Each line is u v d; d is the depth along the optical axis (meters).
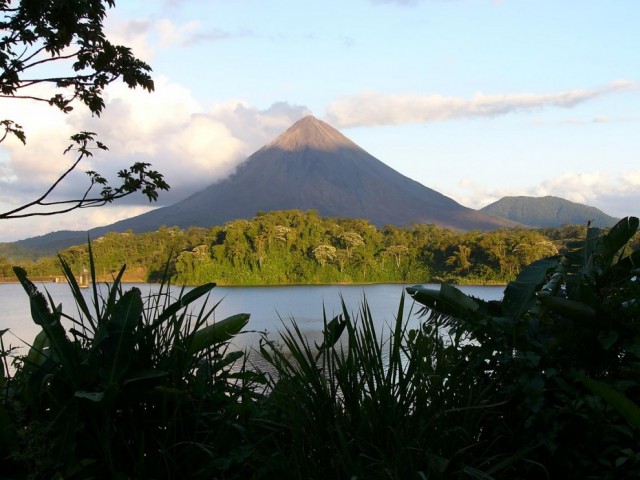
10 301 45.19
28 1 4.56
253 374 2.54
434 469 1.92
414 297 2.72
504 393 2.33
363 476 1.91
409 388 2.19
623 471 2.12
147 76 5.38
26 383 2.22
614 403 1.96
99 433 2.08
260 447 2.22
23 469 2.04
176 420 2.17
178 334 2.33
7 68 4.71
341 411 2.14
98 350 2.15
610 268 2.72
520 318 2.58
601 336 2.35
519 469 2.26
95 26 4.98
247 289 91.12
